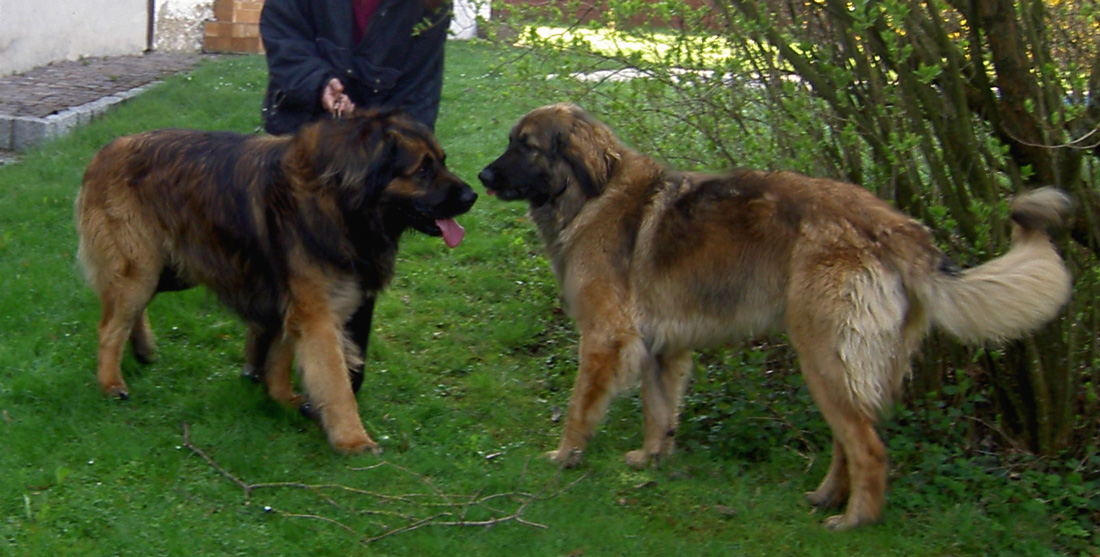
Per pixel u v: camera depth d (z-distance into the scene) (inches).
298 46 191.5
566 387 219.1
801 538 161.5
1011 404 188.4
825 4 175.9
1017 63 168.4
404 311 251.4
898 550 159.3
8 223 270.1
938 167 179.2
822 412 164.4
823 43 186.2
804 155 180.9
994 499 172.2
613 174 183.6
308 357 178.7
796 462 186.5
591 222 181.9
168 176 184.4
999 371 185.5
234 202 179.5
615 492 173.3
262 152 181.5
